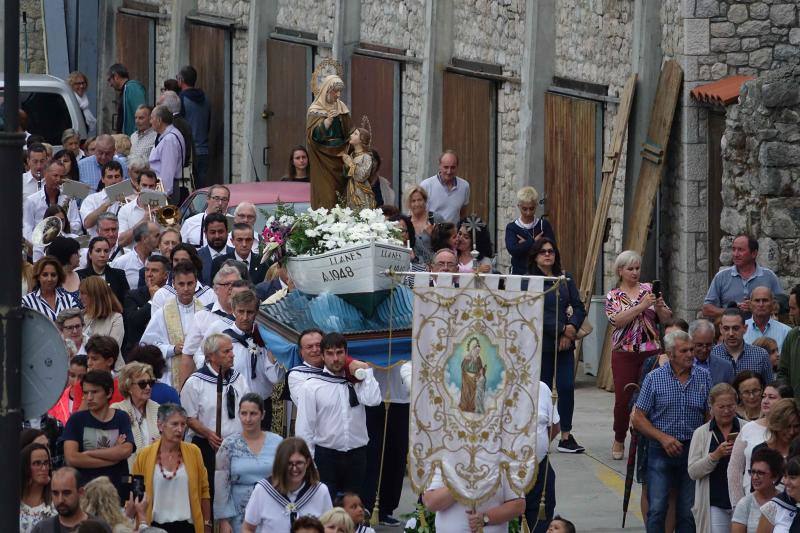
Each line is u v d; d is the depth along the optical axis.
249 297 30.78
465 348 25.25
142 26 63.16
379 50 53.62
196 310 32.53
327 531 25.17
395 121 52.97
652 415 30.75
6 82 21.05
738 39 47.34
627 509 32.25
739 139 43.59
